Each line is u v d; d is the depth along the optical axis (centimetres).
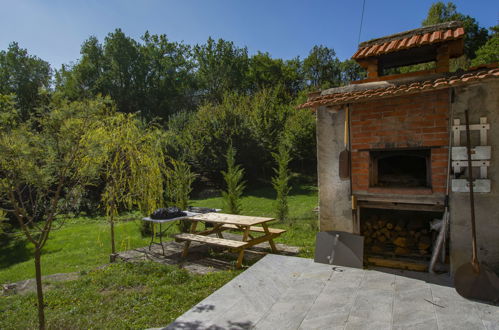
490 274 386
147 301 469
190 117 2384
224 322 358
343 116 542
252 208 1510
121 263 675
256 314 375
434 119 468
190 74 4950
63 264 816
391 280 449
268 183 2167
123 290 526
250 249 761
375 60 568
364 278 462
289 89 5016
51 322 412
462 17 2886
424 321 329
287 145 2138
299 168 2388
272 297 422
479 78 395
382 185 539
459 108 446
